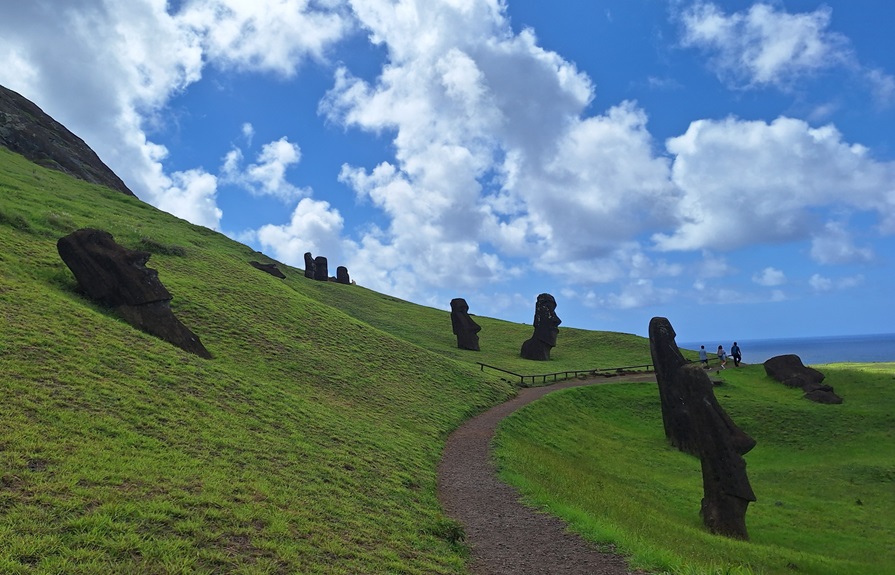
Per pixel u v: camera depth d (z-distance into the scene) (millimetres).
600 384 46188
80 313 23125
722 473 22062
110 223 47812
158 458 13164
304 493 13844
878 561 19391
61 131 91375
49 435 12578
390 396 30156
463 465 21688
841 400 41031
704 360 56062
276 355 30234
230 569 9133
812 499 26938
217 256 51938
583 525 14422
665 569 11773
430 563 11695
